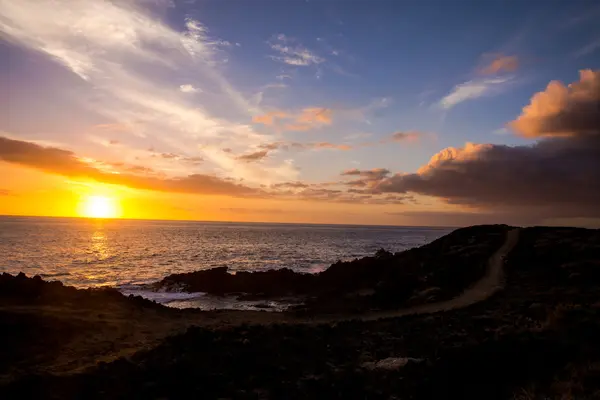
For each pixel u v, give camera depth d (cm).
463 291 3403
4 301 2427
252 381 1506
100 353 1752
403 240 16162
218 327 2083
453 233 5891
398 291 3722
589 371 1441
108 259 7638
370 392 1412
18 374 1417
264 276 5016
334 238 16888
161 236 15825
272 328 2084
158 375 1484
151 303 3092
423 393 1438
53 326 2002
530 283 3488
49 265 6538
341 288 4509
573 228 5453
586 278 3391
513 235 5353
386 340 2045
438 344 1870
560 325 1948
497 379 1519
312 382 1477
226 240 14088
